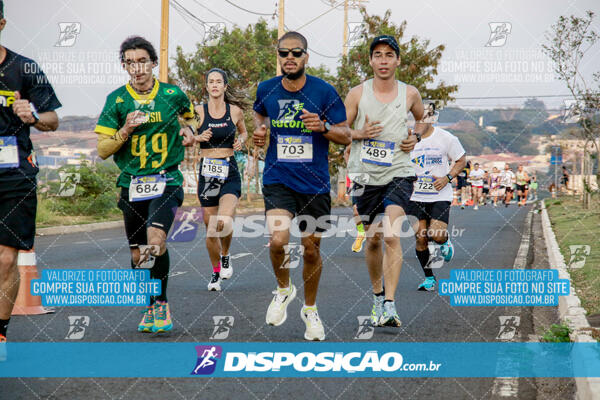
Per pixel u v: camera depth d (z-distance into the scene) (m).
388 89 4.76
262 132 4.19
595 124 15.11
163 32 16.09
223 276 6.74
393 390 3.20
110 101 4.47
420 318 4.96
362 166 4.80
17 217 3.74
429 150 6.46
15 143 3.79
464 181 10.55
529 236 12.34
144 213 4.67
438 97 22.16
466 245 10.48
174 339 4.20
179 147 4.59
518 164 26.28
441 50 22.00
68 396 3.02
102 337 4.25
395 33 22.52
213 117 6.55
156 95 4.47
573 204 21.25
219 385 3.25
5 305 3.69
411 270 7.77
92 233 13.95
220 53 26.16
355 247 9.41
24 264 5.03
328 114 4.16
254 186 34.88
